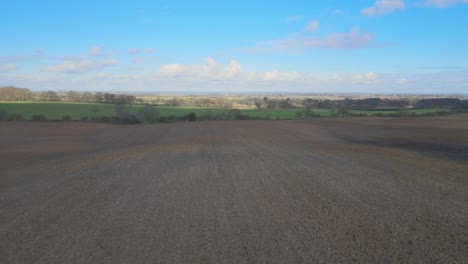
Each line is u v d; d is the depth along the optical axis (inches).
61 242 210.1
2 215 269.4
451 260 179.2
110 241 210.7
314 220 246.1
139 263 179.8
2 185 396.2
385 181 383.9
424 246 197.3
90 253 193.0
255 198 311.7
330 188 349.7
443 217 251.1
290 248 196.2
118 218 257.1
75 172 474.3
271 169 470.6
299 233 219.9
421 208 274.5
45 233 226.7
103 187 369.7
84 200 313.4
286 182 382.0
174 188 358.9
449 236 212.7
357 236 213.8
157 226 237.9
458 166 482.9
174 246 201.6
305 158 580.4
